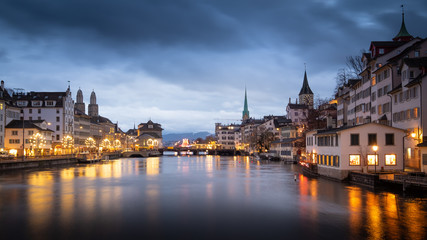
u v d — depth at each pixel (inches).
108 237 1085.8
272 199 1685.5
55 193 1878.7
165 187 2158.0
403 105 2365.9
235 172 3356.3
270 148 6678.2
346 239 1050.1
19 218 1300.4
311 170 2886.3
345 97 3939.5
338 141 2287.2
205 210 1445.6
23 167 3376.0
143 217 1323.8
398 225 1179.3
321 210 1414.9
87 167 4092.0
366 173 2091.5
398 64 2571.4
